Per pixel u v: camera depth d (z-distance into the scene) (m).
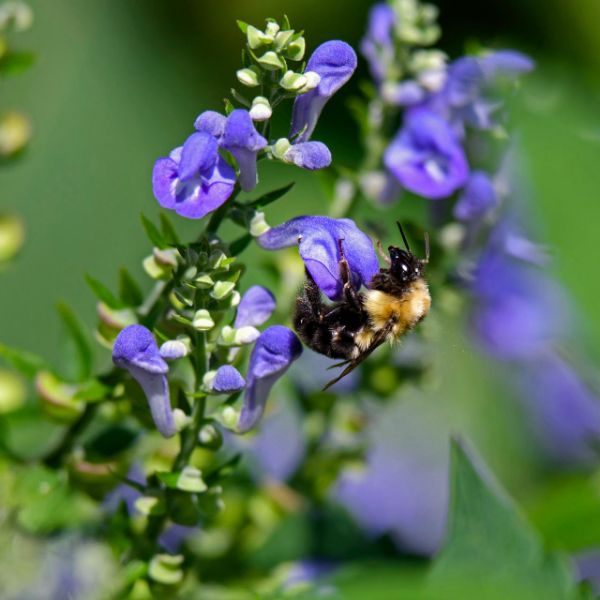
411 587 0.30
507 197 0.38
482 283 0.40
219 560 0.37
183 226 0.44
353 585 0.30
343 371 0.37
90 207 0.46
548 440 0.46
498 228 0.38
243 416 0.34
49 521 0.36
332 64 0.33
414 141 0.37
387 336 0.37
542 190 0.34
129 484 0.35
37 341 0.44
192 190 0.32
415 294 0.37
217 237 0.33
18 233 0.39
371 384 0.39
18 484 0.36
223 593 0.36
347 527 0.38
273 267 0.38
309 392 0.38
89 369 0.36
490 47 0.39
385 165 0.38
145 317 0.34
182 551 0.37
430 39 0.38
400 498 0.46
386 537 0.38
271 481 0.38
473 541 0.32
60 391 0.36
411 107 0.38
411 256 0.38
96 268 0.46
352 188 0.38
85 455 0.36
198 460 0.35
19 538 0.35
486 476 0.34
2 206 0.46
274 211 0.45
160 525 0.35
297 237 0.34
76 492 0.36
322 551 0.38
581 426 0.45
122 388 0.35
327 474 0.38
